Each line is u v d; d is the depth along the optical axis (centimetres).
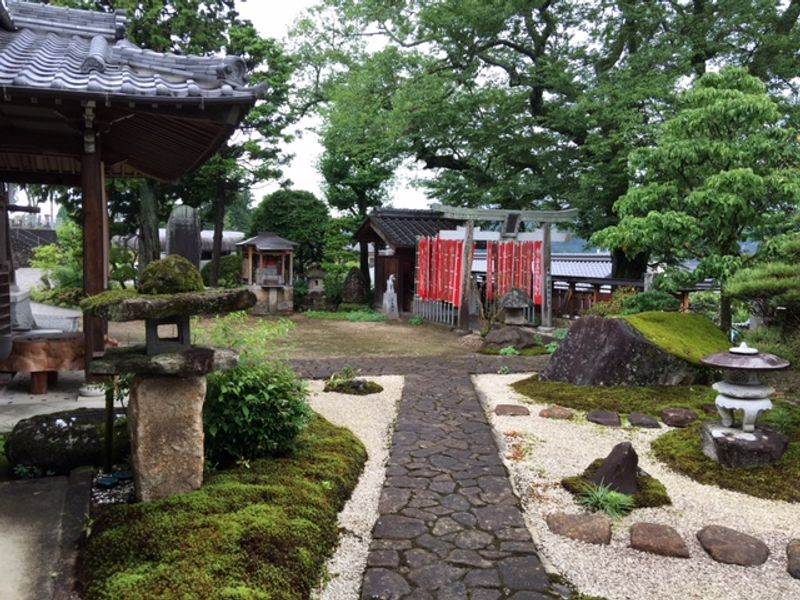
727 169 732
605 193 1203
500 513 367
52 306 1538
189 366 328
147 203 1404
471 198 1425
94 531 307
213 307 326
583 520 354
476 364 882
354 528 352
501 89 1315
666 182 770
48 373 681
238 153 1555
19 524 323
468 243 1262
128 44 568
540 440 520
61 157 645
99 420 426
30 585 268
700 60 1207
